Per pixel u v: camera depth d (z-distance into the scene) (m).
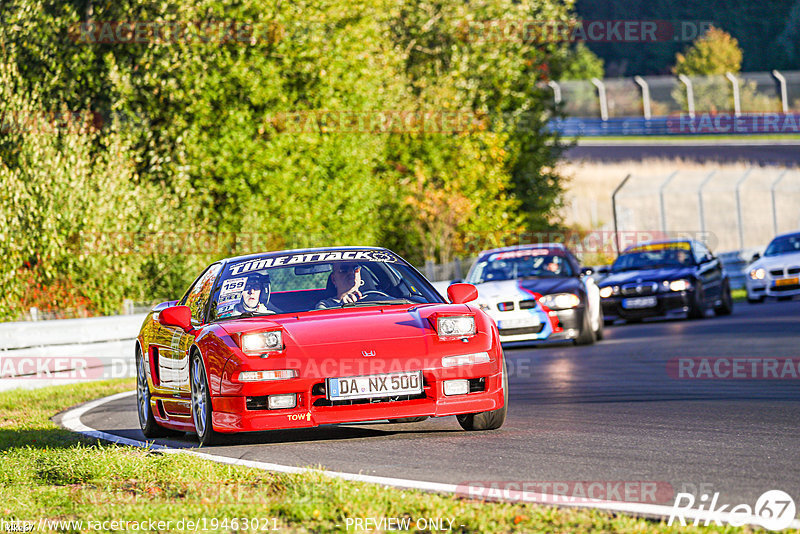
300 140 86.06
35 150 70.12
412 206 101.69
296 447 25.11
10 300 67.00
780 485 18.20
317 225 87.50
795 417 27.31
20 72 78.12
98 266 68.81
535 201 118.00
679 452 22.23
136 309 64.88
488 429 26.70
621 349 53.09
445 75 110.94
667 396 33.41
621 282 73.81
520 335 56.22
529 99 115.69
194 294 30.30
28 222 68.50
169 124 82.25
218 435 25.58
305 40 86.31
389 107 98.81
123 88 78.25
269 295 27.80
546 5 114.31
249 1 82.38
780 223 182.12
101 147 77.81
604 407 31.28
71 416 36.75
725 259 115.94
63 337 51.03
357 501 17.05
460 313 25.80
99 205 69.56
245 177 84.19
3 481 22.05
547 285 57.38
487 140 105.44
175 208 77.75
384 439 25.83
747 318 69.19
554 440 24.58
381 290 28.23
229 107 83.69
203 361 25.45
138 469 21.67
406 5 113.31
